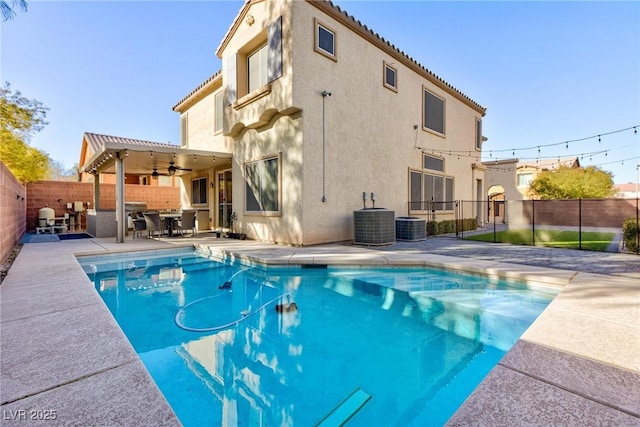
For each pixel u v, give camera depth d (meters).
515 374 2.18
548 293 4.86
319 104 8.83
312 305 5.20
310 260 6.68
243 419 2.52
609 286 4.34
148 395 1.96
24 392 1.97
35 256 6.93
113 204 16.42
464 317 4.57
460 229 14.52
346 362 3.43
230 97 10.66
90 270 7.23
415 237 10.17
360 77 10.01
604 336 2.76
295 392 2.88
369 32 10.07
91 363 2.33
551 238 11.27
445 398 2.76
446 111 14.22
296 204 8.68
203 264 7.91
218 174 13.16
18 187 9.66
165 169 14.61
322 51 8.85
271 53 8.81
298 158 8.59
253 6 9.52
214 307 5.11
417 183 12.46
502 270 5.38
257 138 10.06
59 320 3.15
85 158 22.39
